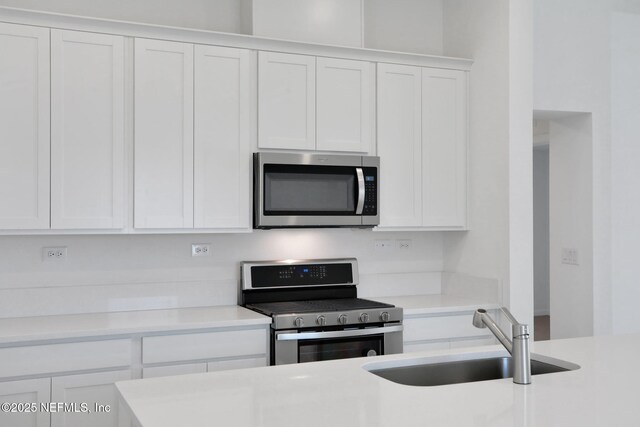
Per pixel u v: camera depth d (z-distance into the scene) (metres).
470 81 4.38
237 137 3.76
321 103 3.96
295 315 3.51
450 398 1.97
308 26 4.01
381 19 4.53
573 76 4.66
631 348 2.72
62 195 3.39
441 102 4.30
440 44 4.70
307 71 3.92
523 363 2.15
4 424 2.99
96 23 3.44
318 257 4.32
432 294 4.62
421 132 4.24
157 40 3.58
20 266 3.60
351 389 2.06
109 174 3.49
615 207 4.80
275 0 3.93
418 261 4.62
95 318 3.50
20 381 3.01
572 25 4.67
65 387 3.10
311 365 2.42
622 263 4.82
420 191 4.24
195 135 3.66
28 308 3.58
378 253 4.50
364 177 4.01
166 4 3.94
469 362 2.64
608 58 4.78
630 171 4.85
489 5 4.20
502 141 4.07
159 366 3.29
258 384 2.13
